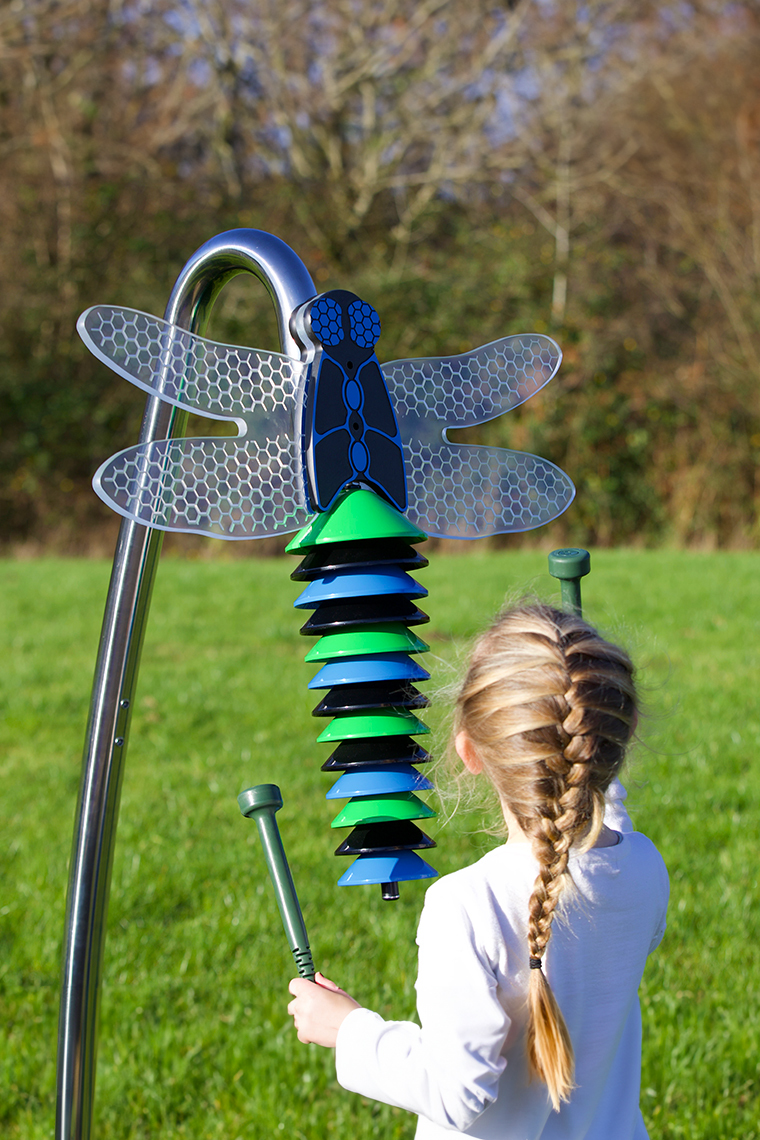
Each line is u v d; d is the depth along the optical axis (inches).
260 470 53.6
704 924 135.1
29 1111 103.7
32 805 190.5
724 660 280.5
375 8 774.5
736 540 625.9
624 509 660.7
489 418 64.5
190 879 153.0
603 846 57.9
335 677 53.6
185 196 747.4
